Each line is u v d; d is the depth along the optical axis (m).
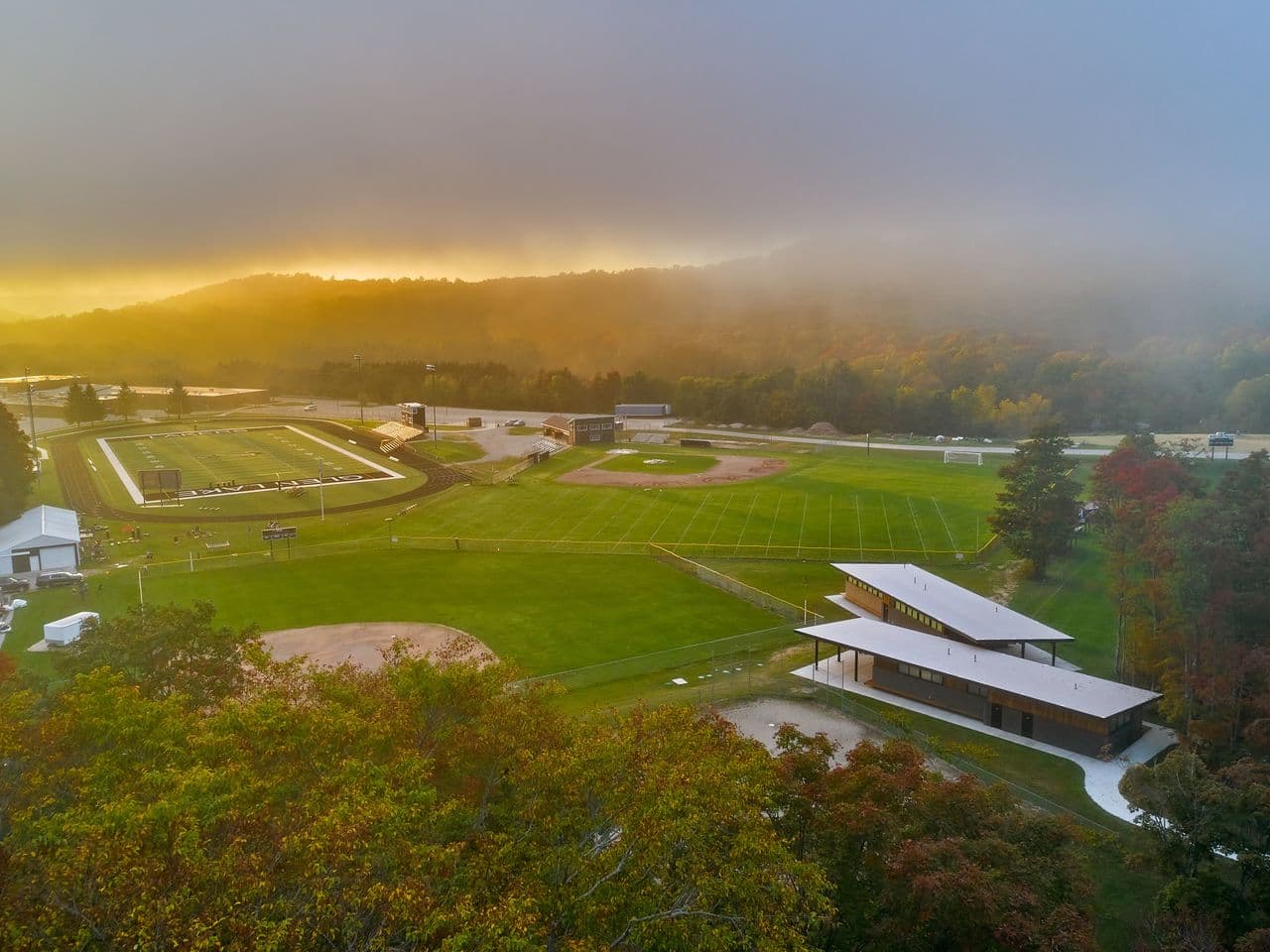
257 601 102.88
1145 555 75.50
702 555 124.06
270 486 174.62
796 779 39.47
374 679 44.25
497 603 102.31
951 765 61.16
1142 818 43.12
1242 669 60.50
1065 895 33.25
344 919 25.64
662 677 80.19
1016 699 68.94
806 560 121.12
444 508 155.25
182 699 39.19
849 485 174.50
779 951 27.33
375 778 30.52
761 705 73.12
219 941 23.41
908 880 32.22
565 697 74.94
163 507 155.50
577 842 32.47
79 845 26.58
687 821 29.81
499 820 34.62
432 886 28.27
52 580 108.31
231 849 26.64
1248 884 38.94
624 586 109.25
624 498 163.00
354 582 110.81
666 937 28.00
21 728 36.88
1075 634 92.00
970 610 87.31
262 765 32.69
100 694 38.38
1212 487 134.12
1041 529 109.94
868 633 82.44
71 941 24.91
